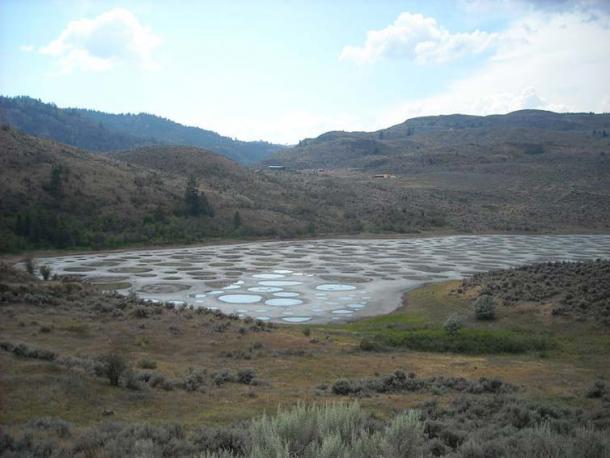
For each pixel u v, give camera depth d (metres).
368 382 21.95
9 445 10.87
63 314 33.66
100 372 20.00
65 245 88.19
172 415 16.16
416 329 38.12
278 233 117.00
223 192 141.88
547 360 29.47
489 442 9.79
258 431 8.04
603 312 36.06
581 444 8.22
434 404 17.80
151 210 110.81
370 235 124.88
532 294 43.31
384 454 7.36
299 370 25.28
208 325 34.81
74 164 119.75
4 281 40.78
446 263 82.38
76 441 11.34
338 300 53.59
